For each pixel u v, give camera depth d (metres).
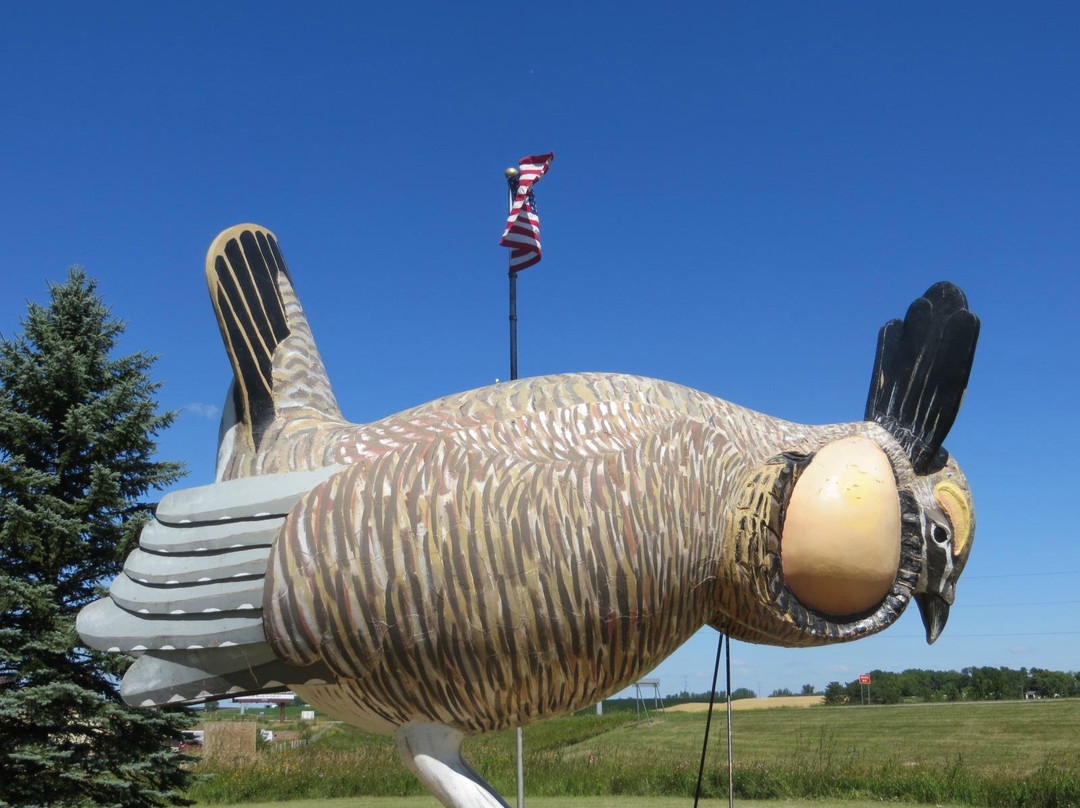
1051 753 16.28
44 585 10.71
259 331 5.25
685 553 4.39
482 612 4.13
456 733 4.60
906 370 5.43
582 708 4.69
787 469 4.57
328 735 28.75
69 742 10.88
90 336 11.93
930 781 14.25
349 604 4.13
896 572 4.89
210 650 4.33
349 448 4.59
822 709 30.00
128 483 11.61
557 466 4.25
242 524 4.36
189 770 12.08
